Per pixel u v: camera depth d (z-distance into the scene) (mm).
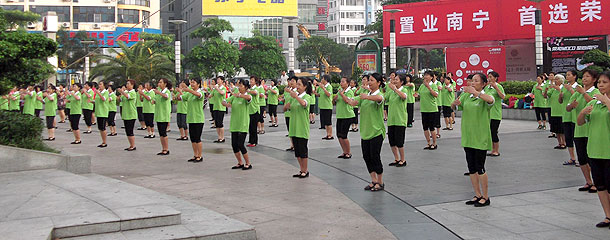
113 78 30062
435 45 33438
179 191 7180
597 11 26812
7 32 8734
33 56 8688
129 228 4902
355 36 100000
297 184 7691
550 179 7746
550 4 27906
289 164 9594
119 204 5508
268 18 65312
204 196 6867
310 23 77250
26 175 7371
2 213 5121
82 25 50625
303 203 6496
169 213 5113
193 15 68250
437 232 5230
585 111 5414
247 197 6820
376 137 7098
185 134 14070
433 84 14148
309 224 5562
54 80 37406
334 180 8016
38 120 9000
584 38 27688
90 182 6840
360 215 5922
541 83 14484
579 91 7020
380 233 5234
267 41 48719
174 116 22875
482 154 6172
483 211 5965
